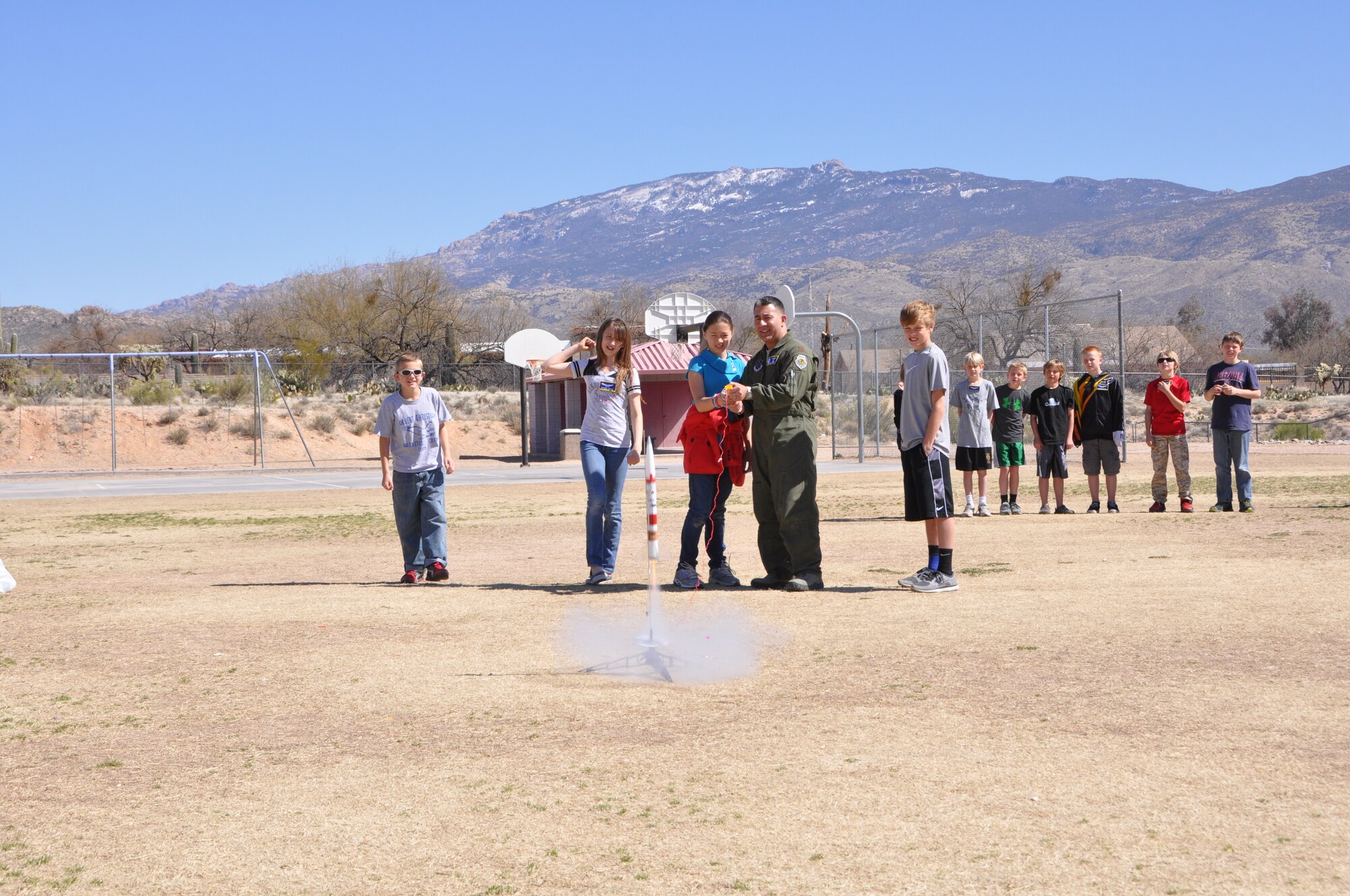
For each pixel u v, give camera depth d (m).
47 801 4.27
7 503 21.17
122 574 10.53
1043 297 66.62
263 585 9.59
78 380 49.59
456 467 34.00
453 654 6.54
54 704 5.66
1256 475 21.55
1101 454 14.49
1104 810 3.87
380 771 4.52
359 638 7.07
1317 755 4.37
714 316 8.73
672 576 9.62
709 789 4.20
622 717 5.17
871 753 4.54
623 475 9.19
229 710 5.49
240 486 25.84
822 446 35.72
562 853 3.68
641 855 3.64
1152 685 5.45
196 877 3.56
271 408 45.16
